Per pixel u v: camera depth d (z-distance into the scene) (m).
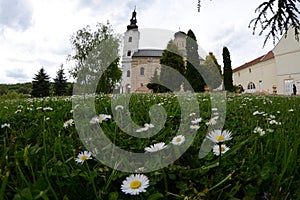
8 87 34.50
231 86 20.25
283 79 27.39
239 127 1.65
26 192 0.58
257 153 1.03
